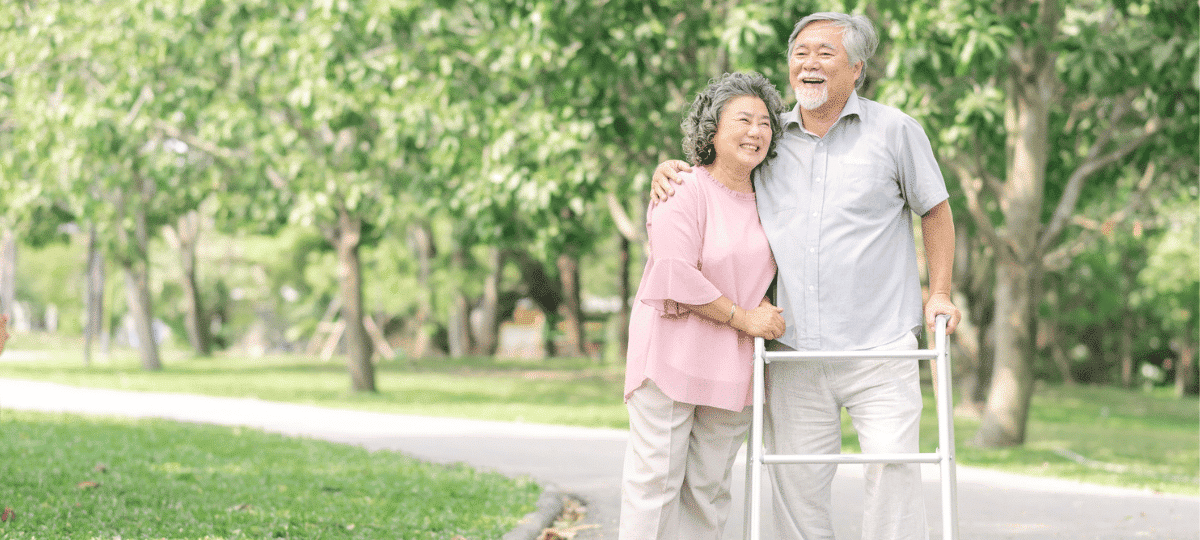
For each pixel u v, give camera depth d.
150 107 16.19
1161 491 9.00
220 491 7.27
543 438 11.78
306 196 16.84
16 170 16.42
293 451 9.79
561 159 12.88
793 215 4.22
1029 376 12.93
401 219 22.69
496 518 6.64
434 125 15.48
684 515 4.47
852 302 4.18
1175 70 10.27
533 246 17.27
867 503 4.19
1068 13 12.73
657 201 4.23
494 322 38.41
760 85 4.24
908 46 9.88
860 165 4.20
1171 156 12.95
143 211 24.28
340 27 14.11
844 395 4.23
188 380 21.58
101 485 7.04
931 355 3.99
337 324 35.91
